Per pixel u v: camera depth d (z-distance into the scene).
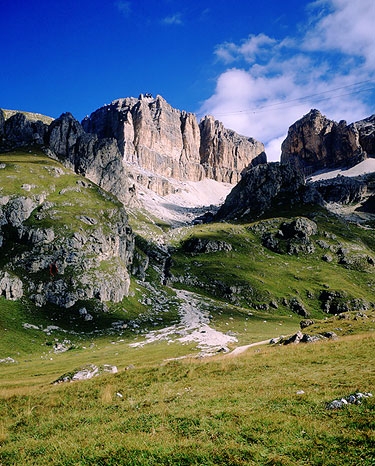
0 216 180.50
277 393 26.27
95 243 185.50
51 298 152.38
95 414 27.20
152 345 119.38
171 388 32.16
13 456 20.62
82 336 136.38
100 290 163.75
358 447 15.94
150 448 18.02
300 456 15.95
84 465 17.58
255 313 198.25
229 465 15.80
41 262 164.38
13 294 144.12
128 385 34.59
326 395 24.41
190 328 150.62
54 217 191.88
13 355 110.06
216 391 29.06
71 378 43.25
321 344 46.78
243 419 21.05
